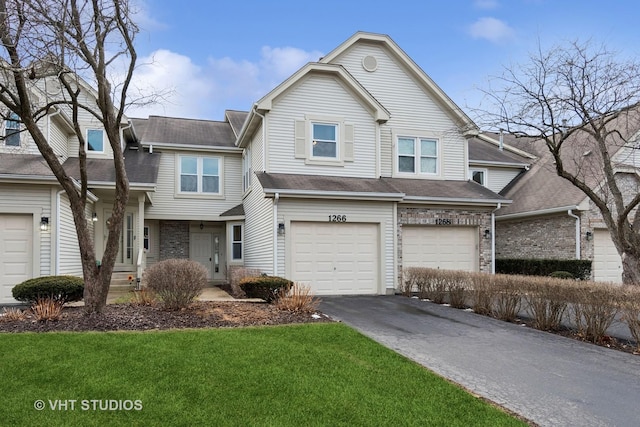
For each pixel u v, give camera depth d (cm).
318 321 859
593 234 1628
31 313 851
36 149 1372
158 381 511
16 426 403
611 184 1196
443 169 1672
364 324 888
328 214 1360
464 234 1543
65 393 473
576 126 1166
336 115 1491
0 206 1148
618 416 455
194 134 1925
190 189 1806
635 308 714
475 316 996
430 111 1675
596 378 571
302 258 1345
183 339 677
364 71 1631
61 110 1370
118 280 1469
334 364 590
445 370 594
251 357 602
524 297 910
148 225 1830
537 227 1791
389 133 1628
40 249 1167
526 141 2272
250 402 463
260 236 1474
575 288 804
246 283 1098
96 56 810
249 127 1555
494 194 1582
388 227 1425
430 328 859
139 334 703
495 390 524
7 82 819
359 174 1502
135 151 1764
